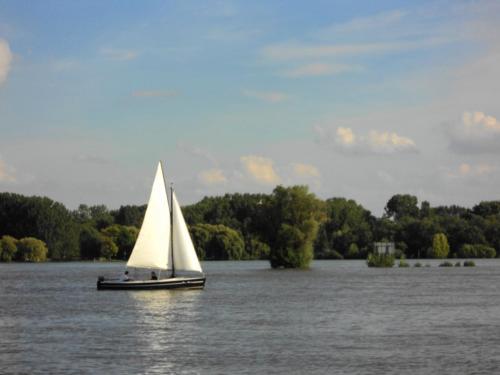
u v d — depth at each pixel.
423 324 60.78
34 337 54.16
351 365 43.28
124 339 52.88
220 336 54.09
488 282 115.56
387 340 52.03
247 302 79.81
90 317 66.38
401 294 91.44
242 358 45.47
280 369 42.28
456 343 50.62
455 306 75.75
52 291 99.50
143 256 91.50
